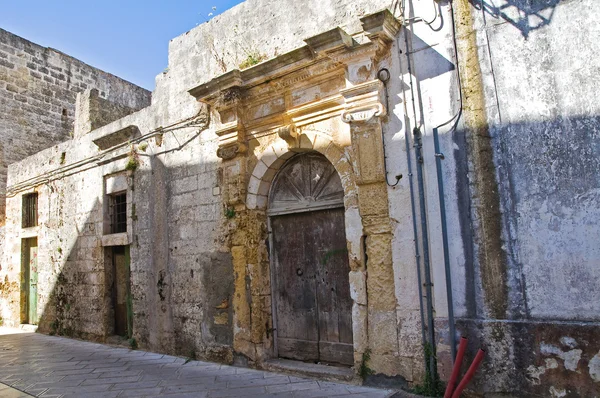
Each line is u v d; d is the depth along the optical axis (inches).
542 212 174.6
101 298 362.6
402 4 211.2
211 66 293.6
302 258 254.4
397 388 199.2
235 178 265.4
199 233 288.0
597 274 162.7
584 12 170.2
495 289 181.6
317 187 249.4
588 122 167.3
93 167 382.0
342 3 234.5
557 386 164.2
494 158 185.2
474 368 172.2
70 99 567.2
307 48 226.5
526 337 171.6
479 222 186.5
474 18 193.5
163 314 304.7
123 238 344.2
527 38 181.0
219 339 271.1
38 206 446.9
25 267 466.0
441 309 191.0
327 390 204.8
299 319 252.7
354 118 215.6
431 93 201.3
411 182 201.8
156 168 321.1
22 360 306.5
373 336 207.9
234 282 264.5
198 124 295.3
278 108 252.5
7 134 500.1
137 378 246.2
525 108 180.1
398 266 203.5
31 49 531.5
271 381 225.0
